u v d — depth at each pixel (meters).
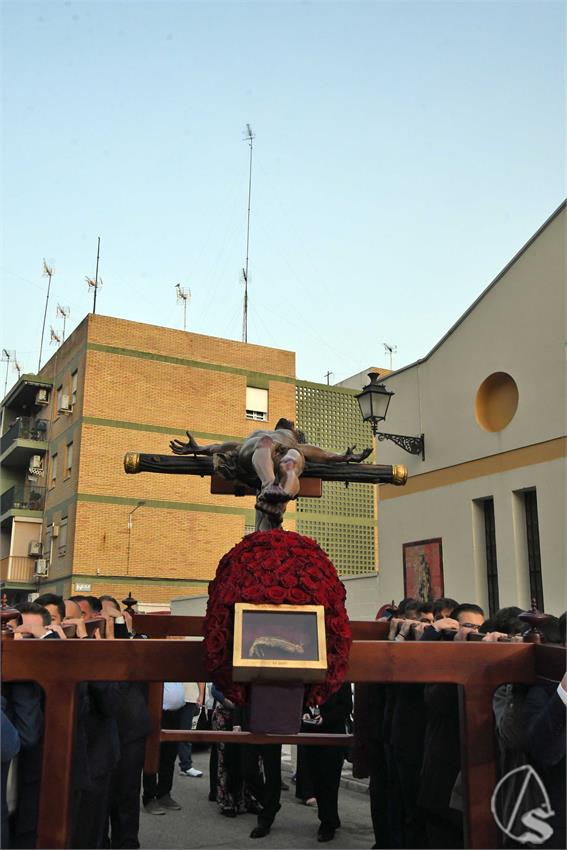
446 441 12.49
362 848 6.25
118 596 25.55
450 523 12.19
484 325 11.93
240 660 2.56
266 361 29.25
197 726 10.52
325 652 2.62
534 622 2.98
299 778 8.35
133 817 5.54
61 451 27.97
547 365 10.73
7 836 3.30
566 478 10.25
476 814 2.76
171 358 27.66
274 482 3.84
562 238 10.57
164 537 26.52
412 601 6.32
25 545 28.98
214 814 7.62
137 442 26.66
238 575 2.84
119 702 4.53
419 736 4.79
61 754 2.72
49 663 2.78
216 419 27.89
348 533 26.61
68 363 28.33
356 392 30.00
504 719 3.18
